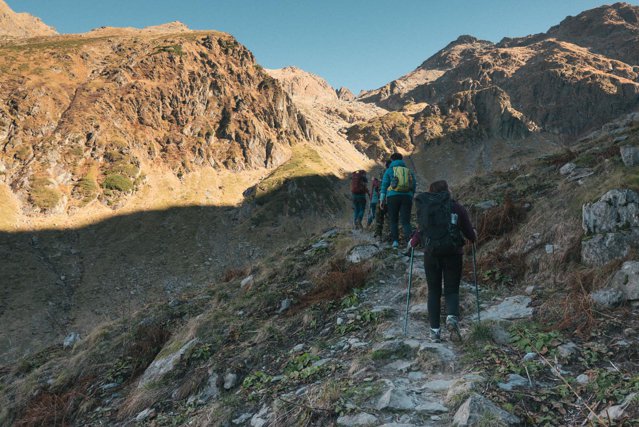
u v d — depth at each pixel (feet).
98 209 344.90
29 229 302.04
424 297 19.95
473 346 14.28
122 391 21.98
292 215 407.23
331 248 30.71
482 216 28.73
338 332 18.61
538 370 12.11
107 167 380.58
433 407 10.83
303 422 11.73
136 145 419.13
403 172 26.73
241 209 402.52
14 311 224.94
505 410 10.15
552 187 30.81
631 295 15.03
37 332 214.48
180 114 474.90
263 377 16.29
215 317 23.85
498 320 15.75
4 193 323.16
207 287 35.68
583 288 16.70
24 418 22.16
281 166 490.49
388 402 11.27
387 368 13.92
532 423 9.80
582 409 10.06
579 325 14.55
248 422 13.39
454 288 15.25
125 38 543.80
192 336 22.43
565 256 19.84
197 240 347.15
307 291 25.26
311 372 14.99
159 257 315.17
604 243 18.08
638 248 17.22
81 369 25.32
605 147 33.01
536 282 19.86
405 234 26.58
